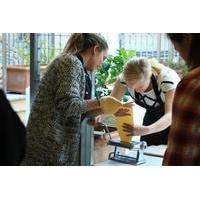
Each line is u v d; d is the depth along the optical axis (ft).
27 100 8.14
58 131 5.89
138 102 7.49
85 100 5.91
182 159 3.52
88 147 6.78
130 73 6.91
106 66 7.80
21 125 3.96
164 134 6.99
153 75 7.14
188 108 3.46
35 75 7.60
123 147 6.30
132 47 8.05
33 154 5.91
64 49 6.27
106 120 6.81
